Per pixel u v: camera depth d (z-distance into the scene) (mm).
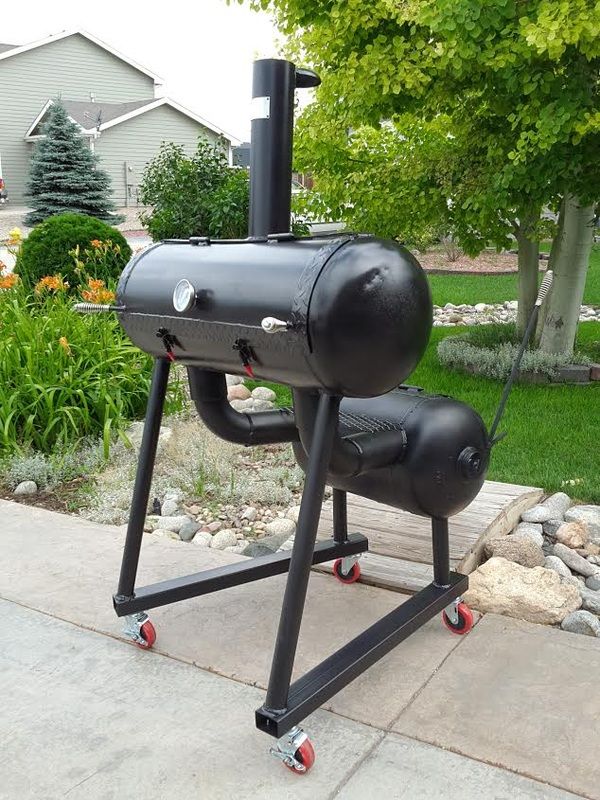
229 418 2510
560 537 3371
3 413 4559
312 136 6137
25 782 1909
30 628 2621
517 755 1960
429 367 6625
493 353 6312
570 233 6152
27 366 4809
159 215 9625
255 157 2262
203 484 4090
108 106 29844
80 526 3469
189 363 2359
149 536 3336
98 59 30594
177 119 29641
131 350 5215
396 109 5512
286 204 2297
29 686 2301
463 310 10094
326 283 1891
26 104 29266
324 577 2947
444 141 6484
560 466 4176
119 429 4504
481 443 2451
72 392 4742
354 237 1995
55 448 4523
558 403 5402
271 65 2219
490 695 2207
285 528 3607
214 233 9172
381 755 1980
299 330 1912
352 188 6305
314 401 2145
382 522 3287
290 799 1843
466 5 4074
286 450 4707
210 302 2127
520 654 2410
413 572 2852
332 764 1953
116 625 2627
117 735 2078
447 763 1946
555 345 6402
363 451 2242
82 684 2309
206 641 2520
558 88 4781
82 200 21609
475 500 3492
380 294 1926
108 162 28391
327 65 5527
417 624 2352
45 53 29156
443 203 6156
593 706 2145
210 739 2057
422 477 2365
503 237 6371
